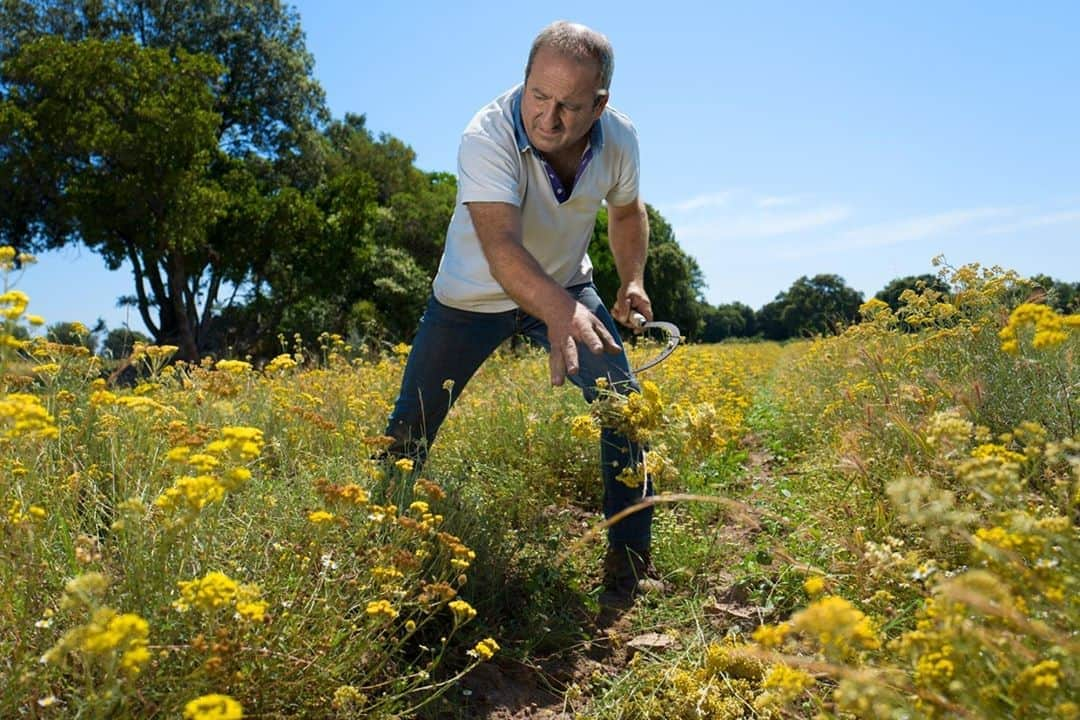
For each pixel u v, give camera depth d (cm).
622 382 276
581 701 250
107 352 366
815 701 188
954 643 144
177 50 2709
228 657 173
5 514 195
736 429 450
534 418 468
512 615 293
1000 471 170
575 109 278
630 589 312
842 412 424
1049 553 161
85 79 2367
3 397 199
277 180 3036
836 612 144
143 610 186
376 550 233
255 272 2758
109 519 254
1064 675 134
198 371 381
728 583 316
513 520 363
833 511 332
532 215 307
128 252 2556
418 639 265
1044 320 177
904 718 146
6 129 2288
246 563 227
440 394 340
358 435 350
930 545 243
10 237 2467
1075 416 290
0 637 187
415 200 3666
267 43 3062
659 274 5103
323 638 209
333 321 2831
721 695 229
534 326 336
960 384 334
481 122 292
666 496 191
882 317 498
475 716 238
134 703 175
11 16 2805
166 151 2378
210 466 191
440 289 329
